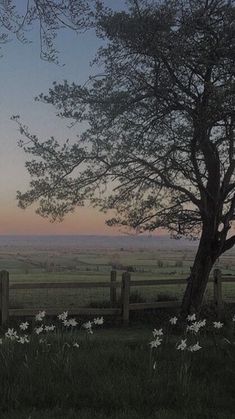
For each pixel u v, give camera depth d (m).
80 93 12.84
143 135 12.84
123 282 14.26
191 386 6.68
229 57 11.05
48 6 5.66
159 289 22.92
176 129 12.54
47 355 7.47
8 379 6.69
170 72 11.89
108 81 12.79
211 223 13.69
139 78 12.57
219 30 10.88
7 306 13.26
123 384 6.56
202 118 11.27
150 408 6.10
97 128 13.00
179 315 13.83
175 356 7.97
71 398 6.26
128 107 12.65
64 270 46.09
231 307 15.87
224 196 13.38
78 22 5.88
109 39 11.75
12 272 42.12
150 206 14.09
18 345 7.91
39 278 29.39
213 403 6.31
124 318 13.98
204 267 14.07
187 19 10.91
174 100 12.12
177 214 14.35
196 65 11.41
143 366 7.30
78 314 13.87
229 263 45.44
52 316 13.88
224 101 10.77
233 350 8.39
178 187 13.08
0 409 5.96
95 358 7.51
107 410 6.00
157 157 12.77
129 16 11.21
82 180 13.48
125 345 9.00
